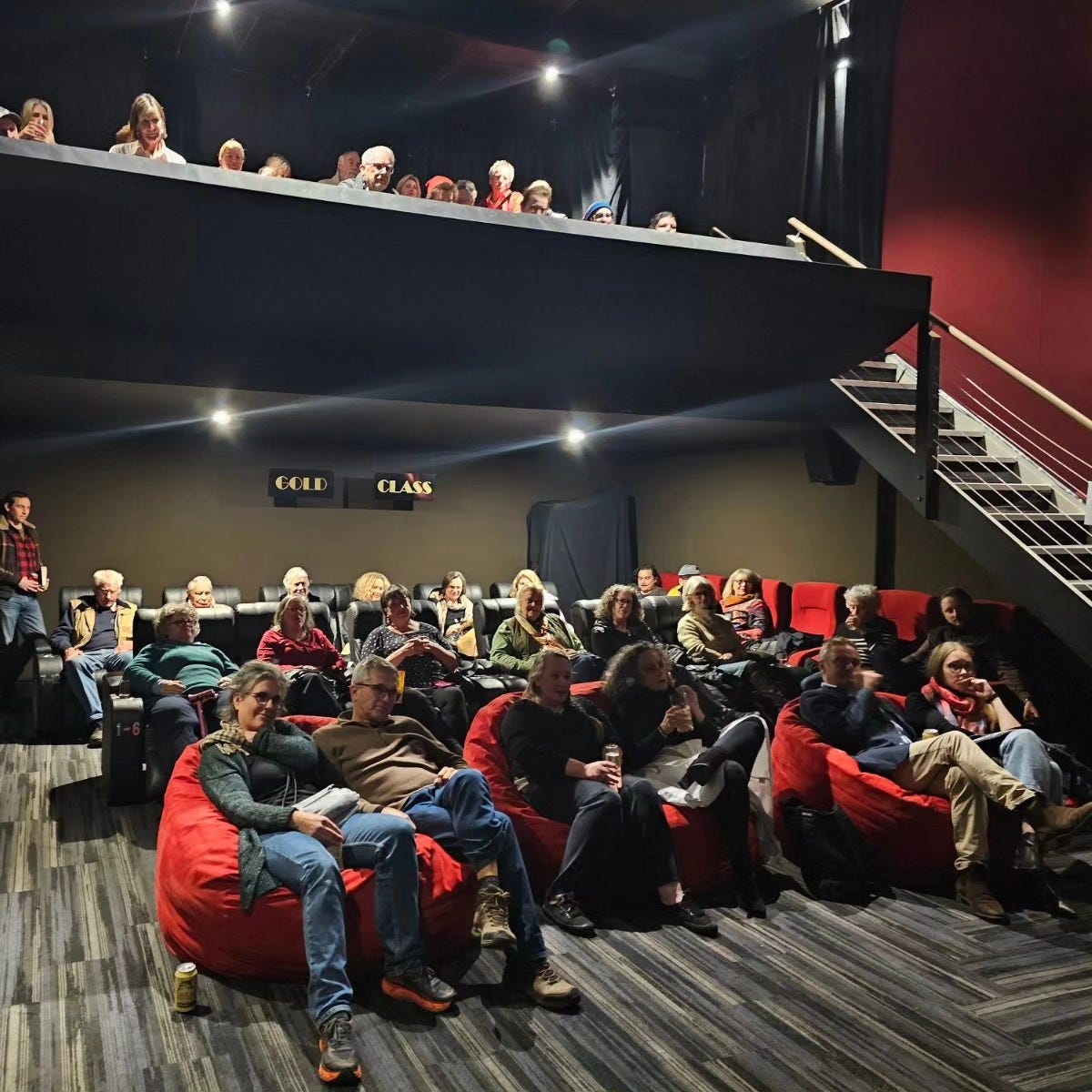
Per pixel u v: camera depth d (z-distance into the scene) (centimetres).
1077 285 568
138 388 536
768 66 800
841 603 634
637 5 768
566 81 900
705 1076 226
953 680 390
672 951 294
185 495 763
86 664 529
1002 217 615
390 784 306
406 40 817
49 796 435
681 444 836
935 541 634
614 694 366
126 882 337
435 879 279
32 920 305
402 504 843
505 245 458
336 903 251
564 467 926
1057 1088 223
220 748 292
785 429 706
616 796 320
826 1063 232
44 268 407
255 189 413
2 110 473
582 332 507
